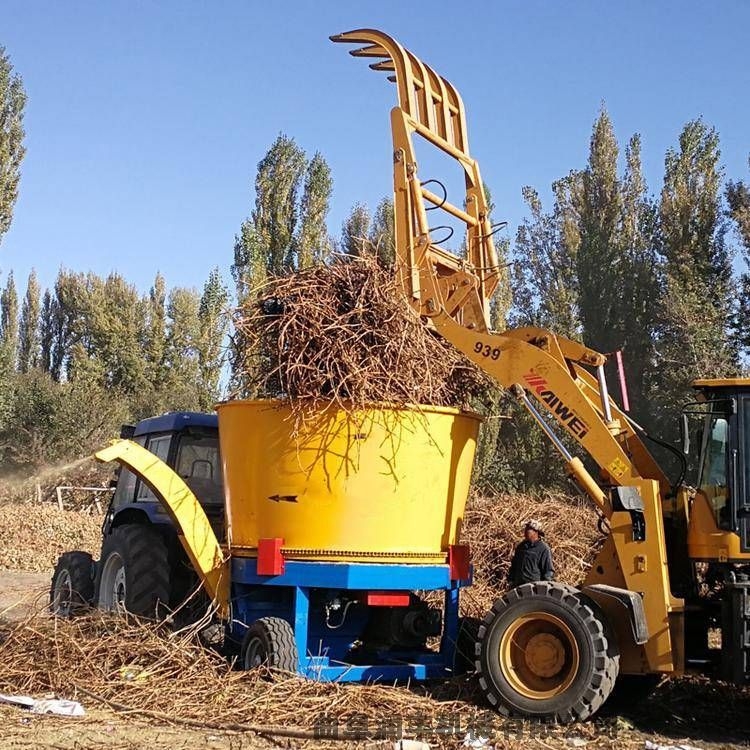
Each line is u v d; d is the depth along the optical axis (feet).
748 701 24.77
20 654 23.89
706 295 79.71
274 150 89.71
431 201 26.81
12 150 95.04
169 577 27.61
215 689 22.17
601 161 94.73
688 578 23.13
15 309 175.52
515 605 22.39
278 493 24.21
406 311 24.63
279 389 24.66
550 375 23.75
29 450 100.27
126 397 126.41
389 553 23.93
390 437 23.85
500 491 60.59
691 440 25.12
